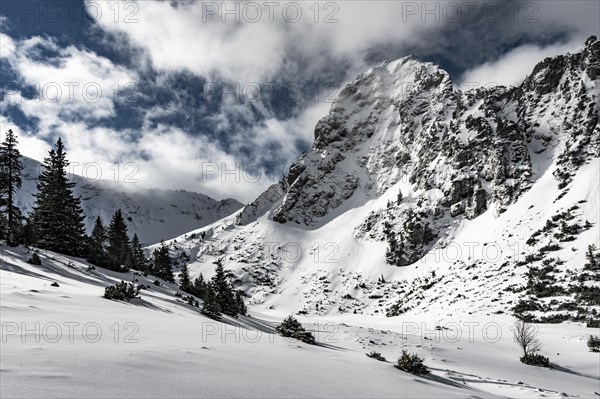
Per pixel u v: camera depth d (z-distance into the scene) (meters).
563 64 171.25
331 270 181.88
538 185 138.50
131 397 4.65
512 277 95.56
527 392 15.62
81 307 14.62
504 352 39.22
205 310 28.17
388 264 167.50
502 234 125.31
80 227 53.59
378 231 198.25
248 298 179.62
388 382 9.83
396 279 154.75
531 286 83.88
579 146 131.50
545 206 123.69
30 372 5.07
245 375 7.11
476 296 93.31
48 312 11.81
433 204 172.00
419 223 166.12
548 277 85.25
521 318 70.69
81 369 5.61
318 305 151.38
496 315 76.81
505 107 184.00
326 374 9.13
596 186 112.00
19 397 4.05
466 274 113.56
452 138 184.88
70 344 7.55
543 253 99.06
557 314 67.81
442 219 165.88
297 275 192.12
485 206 156.00
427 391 9.68
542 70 176.88
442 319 83.81
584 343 45.91
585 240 94.50
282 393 6.21
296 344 15.99
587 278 78.75
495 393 14.73
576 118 144.75
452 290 107.00
